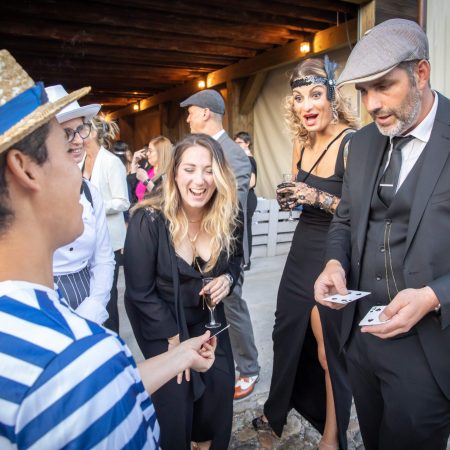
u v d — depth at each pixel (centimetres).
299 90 193
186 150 164
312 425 220
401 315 116
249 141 549
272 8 482
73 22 525
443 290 118
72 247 164
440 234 122
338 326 185
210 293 164
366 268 145
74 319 57
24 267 59
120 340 62
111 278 184
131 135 1259
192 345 111
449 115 126
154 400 162
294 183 190
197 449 196
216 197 171
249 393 249
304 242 202
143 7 466
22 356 51
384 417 143
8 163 55
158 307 165
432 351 128
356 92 426
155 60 708
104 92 1012
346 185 162
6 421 50
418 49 118
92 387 52
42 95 58
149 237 162
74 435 50
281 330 210
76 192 65
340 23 520
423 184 123
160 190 174
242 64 700
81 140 178
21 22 505
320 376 209
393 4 399
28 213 58
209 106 273
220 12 488
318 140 205
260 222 558
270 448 209
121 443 54
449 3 364
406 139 129
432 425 134
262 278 471
